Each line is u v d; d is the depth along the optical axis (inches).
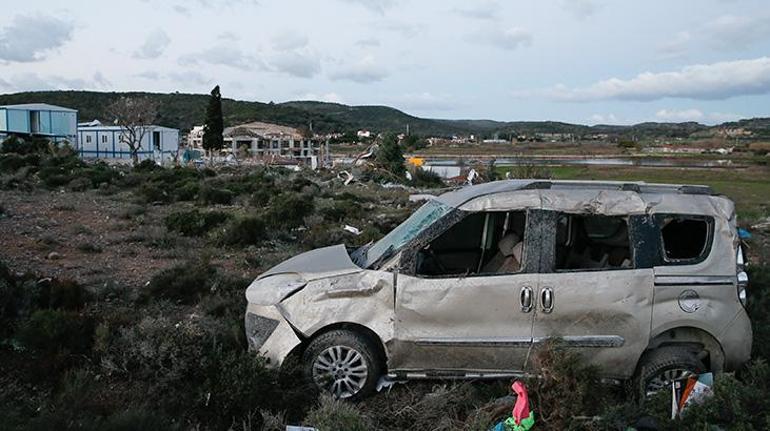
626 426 171.0
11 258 388.8
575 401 175.8
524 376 190.7
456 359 201.9
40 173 973.8
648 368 199.8
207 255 395.9
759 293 284.2
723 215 207.6
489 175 1069.1
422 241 205.5
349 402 202.7
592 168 2175.2
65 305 282.2
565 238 226.2
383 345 202.4
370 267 209.6
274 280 218.1
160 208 704.4
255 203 775.7
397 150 1599.4
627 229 205.6
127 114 2394.2
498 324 200.2
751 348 210.2
